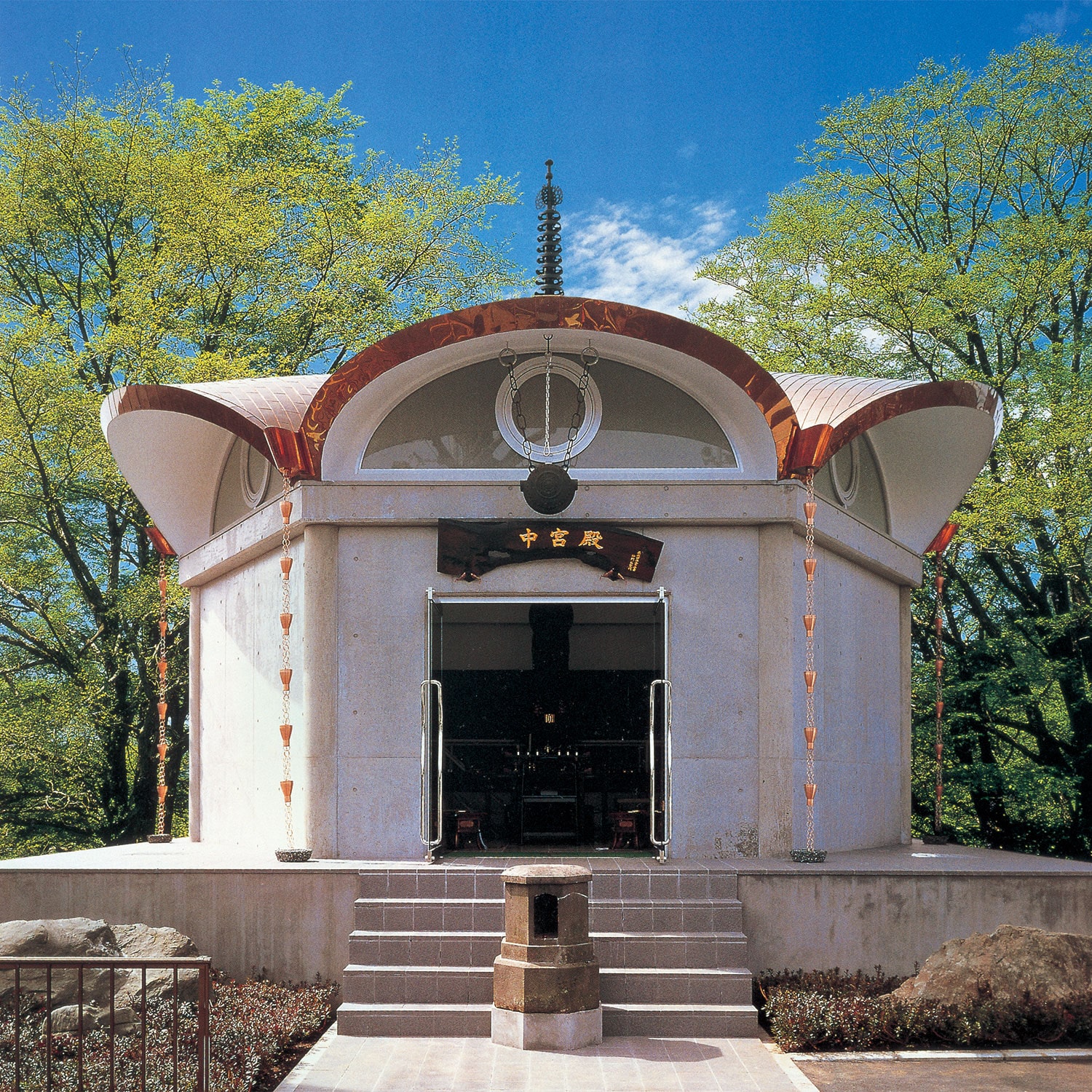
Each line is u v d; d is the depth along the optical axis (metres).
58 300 27.47
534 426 13.21
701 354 12.58
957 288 23.11
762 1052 9.61
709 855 12.54
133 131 26.06
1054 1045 9.93
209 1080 7.65
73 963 7.04
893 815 16.08
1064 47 24.41
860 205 26.31
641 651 19.27
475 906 10.96
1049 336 25.66
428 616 12.74
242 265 26.09
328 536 12.92
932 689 24.34
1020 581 25.06
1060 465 22.36
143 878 11.55
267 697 14.05
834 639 14.24
